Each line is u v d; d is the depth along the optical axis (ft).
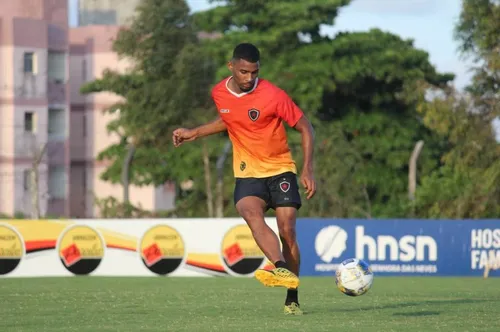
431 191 270.26
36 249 159.12
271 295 106.32
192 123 339.77
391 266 170.60
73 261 160.35
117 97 433.48
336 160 273.75
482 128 277.64
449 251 171.83
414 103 368.27
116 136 432.25
